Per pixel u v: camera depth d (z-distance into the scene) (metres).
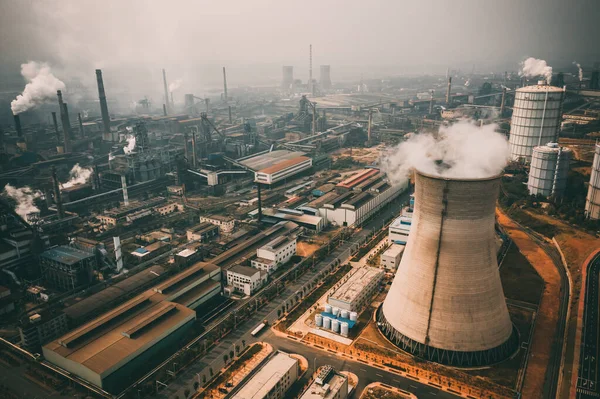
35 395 112.12
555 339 129.62
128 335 124.50
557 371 115.81
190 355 125.69
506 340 121.56
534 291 158.00
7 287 165.38
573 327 134.50
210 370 119.56
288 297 158.25
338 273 173.38
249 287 160.25
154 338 125.44
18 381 117.94
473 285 113.25
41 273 176.75
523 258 185.88
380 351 125.19
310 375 117.00
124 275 172.00
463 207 106.06
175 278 155.12
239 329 139.50
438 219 110.62
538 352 123.62
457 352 117.31
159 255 192.00
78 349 120.25
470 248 110.38
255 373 110.94
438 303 116.44
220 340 134.00
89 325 128.88
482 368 116.81
